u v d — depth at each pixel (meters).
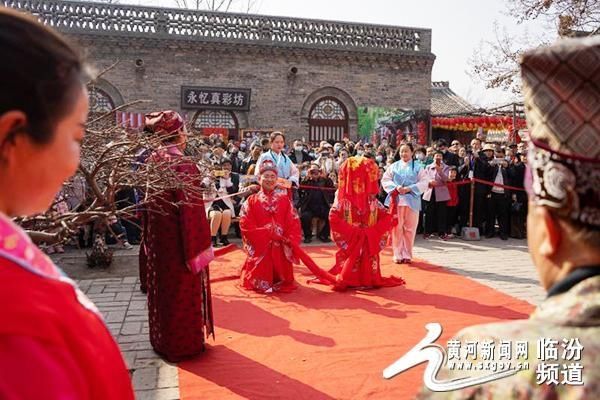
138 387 3.48
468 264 7.41
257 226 5.87
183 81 15.59
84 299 0.99
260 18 16.30
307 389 3.42
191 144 3.96
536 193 0.90
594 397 0.75
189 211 3.71
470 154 10.39
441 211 9.77
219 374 3.65
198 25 15.81
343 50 16.69
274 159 7.44
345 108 17.03
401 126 17.22
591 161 0.81
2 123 0.79
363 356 3.94
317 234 9.53
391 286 6.05
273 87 16.34
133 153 2.69
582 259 0.85
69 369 0.80
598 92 0.81
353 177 5.88
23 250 0.84
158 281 3.84
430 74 17.61
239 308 5.21
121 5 15.19
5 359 0.73
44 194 0.89
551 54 0.84
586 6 9.31
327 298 5.56
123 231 8.18
